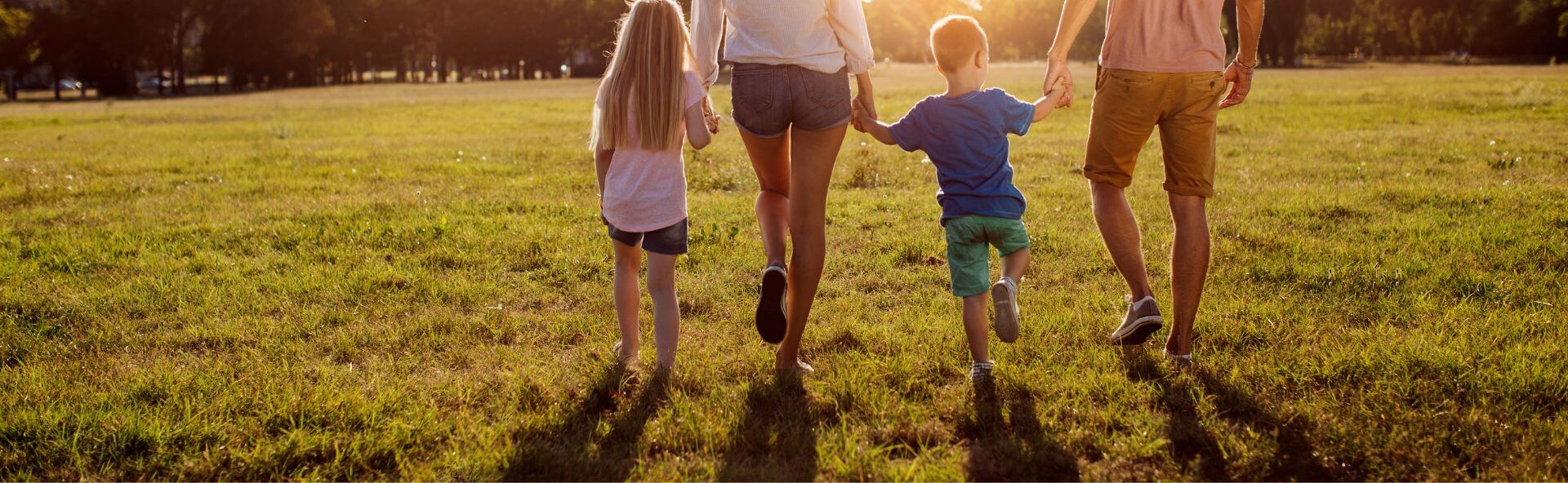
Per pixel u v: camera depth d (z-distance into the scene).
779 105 2.93
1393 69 42.00
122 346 3.70
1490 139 9.59
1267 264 4.48
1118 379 3.04
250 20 56.97
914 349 3.43
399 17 68.50
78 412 2.93
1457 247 4.70
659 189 3.14
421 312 4.09
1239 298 3.95
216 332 3.80
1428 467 2.42
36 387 3.16
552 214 6.37
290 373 3.31
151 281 4.62
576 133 13.33
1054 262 4.75
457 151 10.74
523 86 40.56
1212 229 5.39
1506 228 5.06
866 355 3.40
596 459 2.58
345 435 2.73
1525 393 2.80
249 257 5.26
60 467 2.62
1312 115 13.43
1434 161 8.02
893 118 13.74
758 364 3.28
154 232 5.93
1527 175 7.00
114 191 7.86
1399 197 6.20
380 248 5.44
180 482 2.52
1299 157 8.66
